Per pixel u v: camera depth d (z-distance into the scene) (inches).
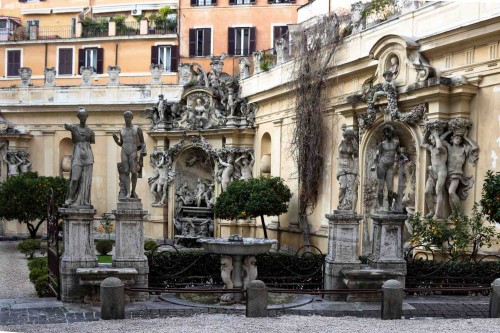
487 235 798.5
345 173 718.5
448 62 901.8
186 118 1550.2
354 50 1093.1
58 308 657.0
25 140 1679.4
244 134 1467.8
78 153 698.2
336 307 663.1
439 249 845.8
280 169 1331.2
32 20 2039.9
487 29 821.2
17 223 1654.8
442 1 908.6
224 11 1834.4
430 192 881.5
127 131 716.7
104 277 673.6
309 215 1199.6
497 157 823.7
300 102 1172.5
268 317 580.1
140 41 1873.8
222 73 1544.0
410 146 976.9
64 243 697.0
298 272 775.1
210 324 543.8
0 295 803.4
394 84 956.6
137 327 535.2
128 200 707.4
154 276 752.3
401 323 550.3
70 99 1669.5
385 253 706.8
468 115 868.0
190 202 1555.1
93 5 2012.8
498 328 526.6
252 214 1209.4
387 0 1069.8
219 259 783.1
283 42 1332.4
